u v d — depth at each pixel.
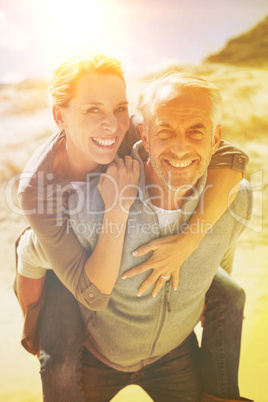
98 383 1.87
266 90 8.55
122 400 2.76
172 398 1.92
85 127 1.73
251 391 2.70
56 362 1.76
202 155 1.53
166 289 1.70
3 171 6.10
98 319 1.80
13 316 3.78
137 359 1.84
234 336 1.91
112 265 1.62
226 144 1.82
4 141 6.88
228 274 2.03
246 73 9.27
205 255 1.72
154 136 1.53
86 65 1.72
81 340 1.84
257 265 4.38
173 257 1.64
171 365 1.91
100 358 1.86
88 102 1.70
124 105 1.78
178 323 1.80
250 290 3.95
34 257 1.83
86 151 1.78
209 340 1.92
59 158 1.91
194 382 1.92
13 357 3.26
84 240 1.72
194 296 1.77
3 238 4.92
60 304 1.90
